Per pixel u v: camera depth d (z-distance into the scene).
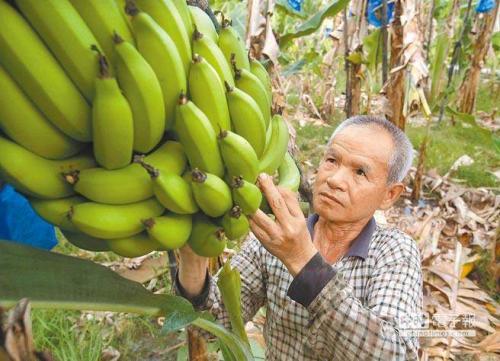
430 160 6.13
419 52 3.58
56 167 0.89
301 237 1.11
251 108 0.94
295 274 1.21
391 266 1.52
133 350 3.08
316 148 6.68
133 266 3.76
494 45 8.32
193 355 1.80
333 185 1.54
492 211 4.82
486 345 3.00
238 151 0.89
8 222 1.06
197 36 0.95
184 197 0.88
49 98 0.79
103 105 0.78
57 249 3.88
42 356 0.72
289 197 1.08
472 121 3.90
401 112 3.86
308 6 6.61
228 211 0.92
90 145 0.92
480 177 5.62
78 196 0.92
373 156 1.50
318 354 1.60
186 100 0.86
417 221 4.49
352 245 1.64
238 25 2.63
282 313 1.70
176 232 0.90
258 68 1.11
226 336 1.22
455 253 3.76
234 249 3.33
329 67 7.79
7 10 0.77
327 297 1.23
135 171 0.88
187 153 0.91
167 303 1.07
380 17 4.01
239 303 1.24
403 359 1.33
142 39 0.84
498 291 3.78
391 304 1.42
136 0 0.90
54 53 0.79
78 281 0.96
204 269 1.48
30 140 0.84
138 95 0.81
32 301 0.92
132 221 0.88
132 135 0.83
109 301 1.01
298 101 9.09
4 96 0.79
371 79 4.41
